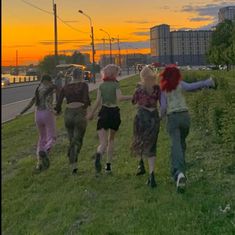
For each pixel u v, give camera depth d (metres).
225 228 4.73
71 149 7.88
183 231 4.73
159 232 4.73
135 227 4.94
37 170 8.23
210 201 5.68
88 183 7.10
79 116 7.80
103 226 5.06
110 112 7.51
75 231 5.04
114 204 5.93
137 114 6.81
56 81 22.06
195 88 6.84
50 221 5.45
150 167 6.69
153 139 6.73
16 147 11.39
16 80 76.56
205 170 7.34
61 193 6.61
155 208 5.57
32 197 6.52
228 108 8.87
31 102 8.69
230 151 8.17
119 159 8.74
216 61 58.59
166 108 6.68
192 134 10.90
